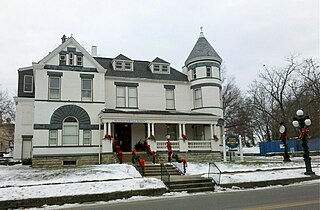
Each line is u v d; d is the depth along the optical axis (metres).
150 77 29.55
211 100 29.53
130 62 29.55
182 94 30.41
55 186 13.02
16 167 22.69
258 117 55.81
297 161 26.08
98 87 25.98
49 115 24.14
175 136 29.06
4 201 11.08
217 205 10.15
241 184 15.42
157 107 29.03
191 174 18.42
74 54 25.75
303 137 18.50
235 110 54.28
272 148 44.31
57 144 23.94
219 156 26.94
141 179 14.78
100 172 16.62
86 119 25.08
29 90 30.38
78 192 12.45
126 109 27.72
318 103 43.69
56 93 24.70
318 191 13.20
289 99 48.50
